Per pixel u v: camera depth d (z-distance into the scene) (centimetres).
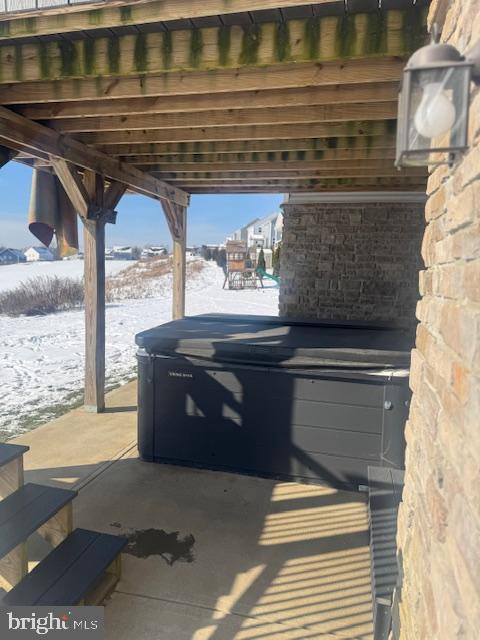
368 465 294
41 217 403
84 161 380
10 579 197
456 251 107
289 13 207
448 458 106
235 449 319
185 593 206
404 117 88
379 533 194
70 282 1332
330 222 613
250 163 451
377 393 289
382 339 346
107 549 200
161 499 287
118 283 1859
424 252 153
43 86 276
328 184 546
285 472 311
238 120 317
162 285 1816
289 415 306
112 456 346
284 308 637
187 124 324
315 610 198
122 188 452
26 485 222
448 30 123
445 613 98
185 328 389
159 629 185
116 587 209
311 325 429
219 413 319
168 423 329
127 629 185
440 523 109
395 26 202
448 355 112
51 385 546
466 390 94
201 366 318
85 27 206
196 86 257
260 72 247
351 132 340
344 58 209
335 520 266
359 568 225
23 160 389
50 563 190
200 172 508
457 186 107
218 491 298
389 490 232
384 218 597
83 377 583
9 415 439
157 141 367
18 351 727
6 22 215
